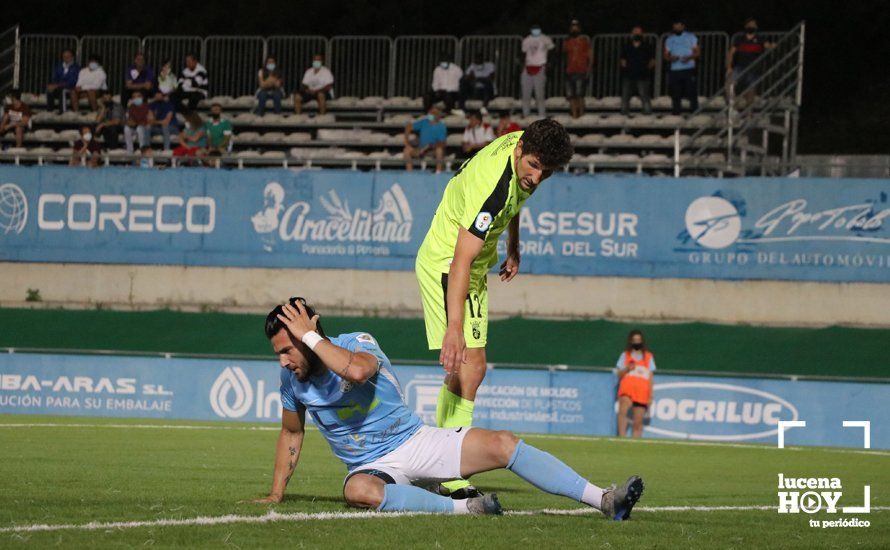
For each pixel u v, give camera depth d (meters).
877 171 41.66
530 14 58.97
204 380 28.77
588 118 43.50
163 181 39.44
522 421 27.72
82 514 9.03
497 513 9.30
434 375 27.20
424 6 61.31
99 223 39.69
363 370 9.03
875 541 8.91
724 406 27.20
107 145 43.78
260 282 39.00
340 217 38.53
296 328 9.09
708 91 44.59
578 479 9.18
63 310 39.50
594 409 27.42
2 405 29.52
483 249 10.74
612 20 57.78
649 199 36.78
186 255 39.25
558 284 37.41
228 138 42.22
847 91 56.94
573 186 37.16
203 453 16.95
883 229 35.44
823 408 26.78
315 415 9.49
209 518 8.80
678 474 15.82
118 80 48.19
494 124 43.06
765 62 41.47
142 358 29.05
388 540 7.95
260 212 38.97
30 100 48.69
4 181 40.12
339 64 47.22
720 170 38.66
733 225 36.31
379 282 38.41
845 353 34.38
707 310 36.50
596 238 37.03
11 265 40.22
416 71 46.56
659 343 35.56
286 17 60.47
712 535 8.77
